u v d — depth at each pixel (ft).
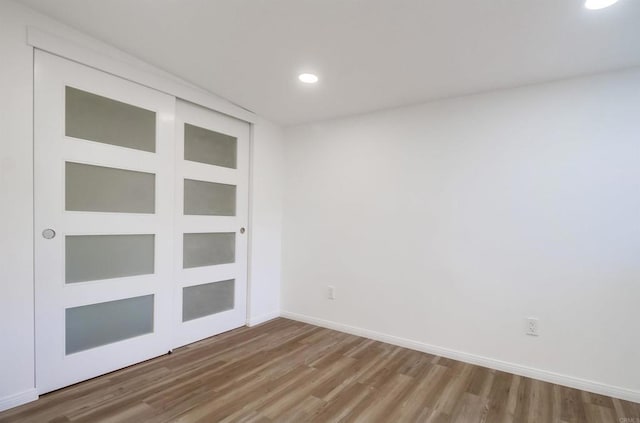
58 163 6.84
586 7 5.45
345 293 11.31
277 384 7.70
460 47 6.86
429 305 9.72
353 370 8.47
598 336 7.62
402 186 10.25
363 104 10.24
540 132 8.30
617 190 7.48
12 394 6.29
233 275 11.14
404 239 10.18
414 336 9.95
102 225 7.59
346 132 11.39
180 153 9.35
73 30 6.85
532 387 7.78
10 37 6.10
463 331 9.20
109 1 5.80
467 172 9.21
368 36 6.59
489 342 8.83
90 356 7.50
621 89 7.48
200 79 8.89
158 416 6.35
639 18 5.71
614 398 7.36
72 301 7.14
